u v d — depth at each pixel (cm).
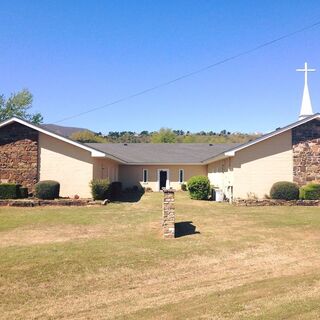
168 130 8112
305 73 2944
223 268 1075
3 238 1405
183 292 882
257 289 882
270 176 2538
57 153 2527
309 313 722
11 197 2358
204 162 3541
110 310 782
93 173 2534
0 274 988
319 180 2536
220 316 721
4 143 2533
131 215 1902
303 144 2553
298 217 1878
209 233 1518
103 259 1120
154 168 3897
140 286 930
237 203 2366
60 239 1388
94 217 1834
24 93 5241
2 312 781
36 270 1018
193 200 2744
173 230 1423
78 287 920
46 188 2378
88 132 7069
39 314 769
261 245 1340
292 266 1094
